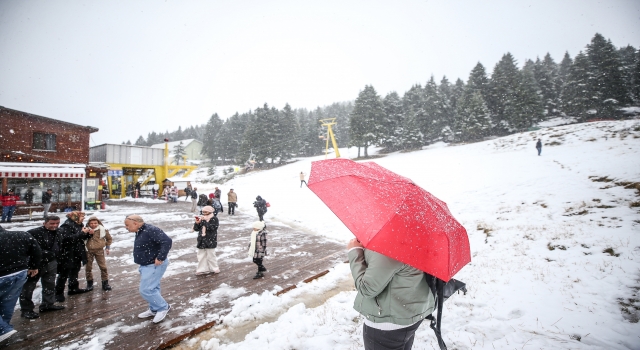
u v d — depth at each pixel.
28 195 17.16
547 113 62.78
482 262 7.16
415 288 1.94
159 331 4.61
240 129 85.69
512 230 9.04
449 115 62.53
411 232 1.73
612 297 4.54
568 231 7.75
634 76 53.97
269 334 4.50
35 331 4.56
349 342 3.97
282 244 10.69
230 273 7.45
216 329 4.84
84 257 5.95
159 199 29.44
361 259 2.17
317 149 79.94
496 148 35.12
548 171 16.98
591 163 16.12
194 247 10.07
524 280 5.62
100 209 20.47
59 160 21.67
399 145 59.72
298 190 28.22
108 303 5.61
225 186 40.19
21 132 20.11
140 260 4.79
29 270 4.36
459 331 3.96
